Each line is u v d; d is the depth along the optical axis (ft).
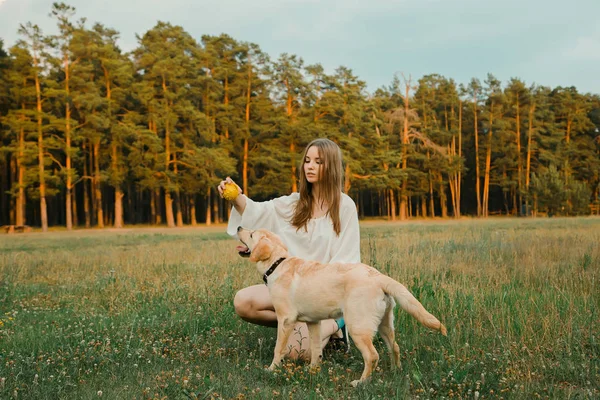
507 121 212.64
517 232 61.31
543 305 18.61
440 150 195.42
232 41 171.94
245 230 14.30
